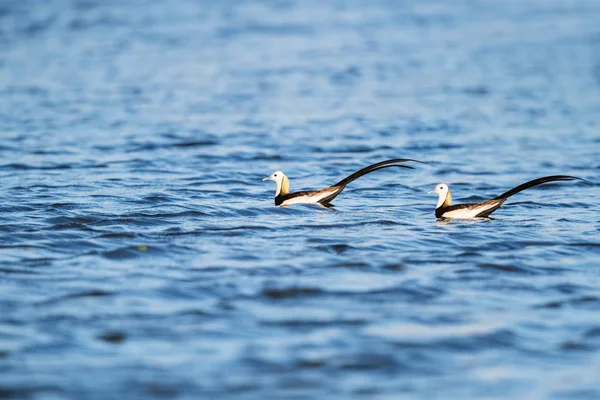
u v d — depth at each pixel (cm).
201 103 4334
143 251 1891
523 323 1528
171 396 1265
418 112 4119
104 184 2628
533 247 1950
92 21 7469
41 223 2114
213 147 3312
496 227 2111
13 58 5716
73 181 2672
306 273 1766
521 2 8888
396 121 3894
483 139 3506
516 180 2777
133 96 4509
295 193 2311
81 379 1308
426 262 1842
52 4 8544
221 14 7962
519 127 3762
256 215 2227
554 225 2145
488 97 4522
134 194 2478
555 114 4066
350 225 2123
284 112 4109
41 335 1452
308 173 2886
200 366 1356
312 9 8369
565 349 1432
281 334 1475
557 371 1356
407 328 1502
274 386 1298
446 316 1555
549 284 1722
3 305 1573
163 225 2119
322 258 1859
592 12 8112
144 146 3306
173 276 1739
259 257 1862
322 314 1560
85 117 3916
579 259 1873
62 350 1402
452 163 3055
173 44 6353
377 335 1473
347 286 1697
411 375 1340
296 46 6322
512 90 4722
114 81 4950
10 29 7019
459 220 2173
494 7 8550
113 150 3222
